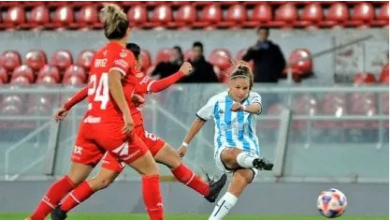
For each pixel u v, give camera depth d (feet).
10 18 222.89
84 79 201.98
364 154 156.04
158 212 98.02
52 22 223.10
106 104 94.99
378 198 152.46
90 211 152.97
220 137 104.58
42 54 211.82
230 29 217.15
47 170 159.12
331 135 156.15
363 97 155.74
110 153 96.78
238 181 102.68
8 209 157.89
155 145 110.01
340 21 216.13
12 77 205.57
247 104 104.94
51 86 159.63
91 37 217.77
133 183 153.28
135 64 104.99
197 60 181.37
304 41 211.82
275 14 220.43
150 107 156.87
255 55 185.06
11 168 160.45
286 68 196.75
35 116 159.94
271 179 155.94
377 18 216.95
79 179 101.24
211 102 106.42
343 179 156.25
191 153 156.04
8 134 160.56
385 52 204.13
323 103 155.94
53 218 103.40
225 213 102.42
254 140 104.58
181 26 219.00
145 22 220.02
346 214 152.46
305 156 156.04
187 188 151.64
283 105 156.15
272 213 152.56
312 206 152.76
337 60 205.26
